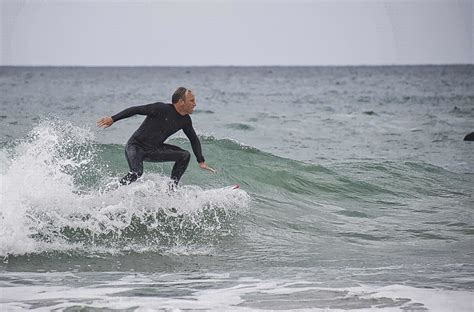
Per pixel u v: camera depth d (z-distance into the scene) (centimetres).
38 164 3100
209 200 3353
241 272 2423
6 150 3794
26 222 2739
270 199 3734
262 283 2234
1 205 2755
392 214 3691
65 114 10300
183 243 2870
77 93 19088
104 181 3644
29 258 2519
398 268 2522
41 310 1866
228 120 9844
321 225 3341
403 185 4478
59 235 2770
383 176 4659
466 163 6053
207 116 10625
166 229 3003
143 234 2930
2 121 8194
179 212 3173
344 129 9100
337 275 2380
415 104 15388
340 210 3709
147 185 3197
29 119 8700
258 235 3073
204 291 2109
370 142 7675
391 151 6856
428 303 1980
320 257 2736
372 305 1956
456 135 8550
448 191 4428
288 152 6450
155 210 3138
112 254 2639
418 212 3766
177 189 3294
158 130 3164
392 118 11131
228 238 2988
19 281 2212
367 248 2938
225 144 4712
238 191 3562
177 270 2447
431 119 11012
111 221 2950
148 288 2141
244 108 13475
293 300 2008
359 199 4041
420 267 2544
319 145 7206
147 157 3189
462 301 2003
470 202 4100
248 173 4162
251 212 3394
